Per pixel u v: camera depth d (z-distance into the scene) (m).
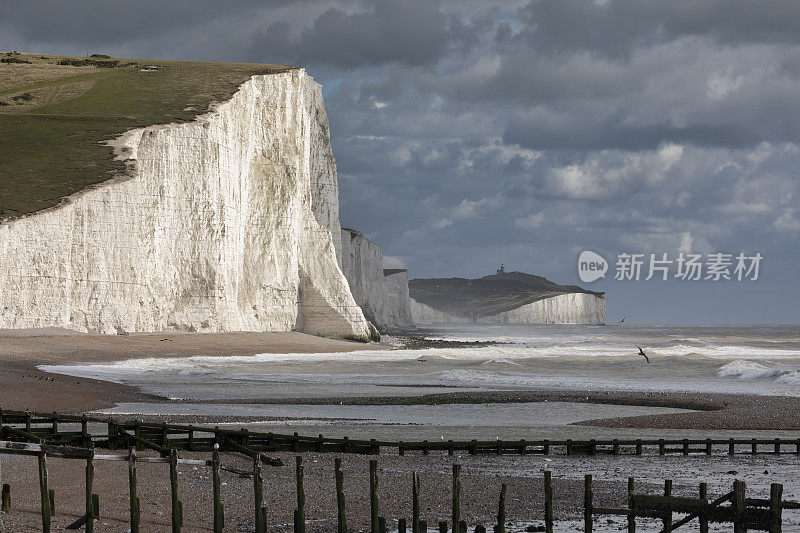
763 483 24.25
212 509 18.69
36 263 79.62
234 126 105.94
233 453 28.27
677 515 19.97
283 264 109.69
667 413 42.88
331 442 29.56
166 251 94.12
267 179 110.56
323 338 106.31
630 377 66.19
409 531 17.66
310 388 55.19
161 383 55.84
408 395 50.97
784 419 39.50
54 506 17.00
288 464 26.56
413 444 29.75
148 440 27.78
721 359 87.12
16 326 78.06
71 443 26.95
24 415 28.27
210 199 97.50
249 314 104.69
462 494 21.89
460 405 45.94
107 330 85.19
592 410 44.00
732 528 18.30
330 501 20.41
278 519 18.17
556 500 21.39
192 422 35.84
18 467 22.12
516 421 39.41
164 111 106.88
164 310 92.81
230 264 100.50
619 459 29.50
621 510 15.81
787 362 86.38
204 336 91.44
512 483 23.75
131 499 15.27
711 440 30.75
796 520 18.88
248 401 46.16
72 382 50.72
